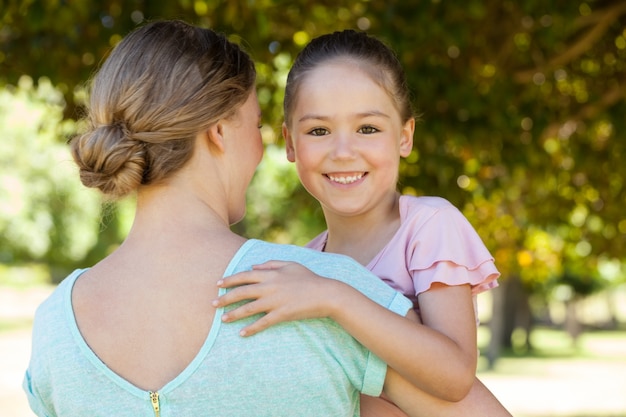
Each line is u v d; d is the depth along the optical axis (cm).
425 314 231
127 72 194
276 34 647
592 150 794
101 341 188
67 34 570
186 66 194
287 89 271
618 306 6462
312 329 187
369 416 210
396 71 264
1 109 1809
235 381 182
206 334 185
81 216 2373
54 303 196
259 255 196
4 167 2298
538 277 1161
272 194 1203
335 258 202
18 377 1883
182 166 197
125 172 190
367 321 187
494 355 2780
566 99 763
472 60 688
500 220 945
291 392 183
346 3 637
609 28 741
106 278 195
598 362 3045
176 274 190
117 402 184
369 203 257
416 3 594
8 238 2353
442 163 675
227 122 203
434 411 202
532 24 666
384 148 255
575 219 999
